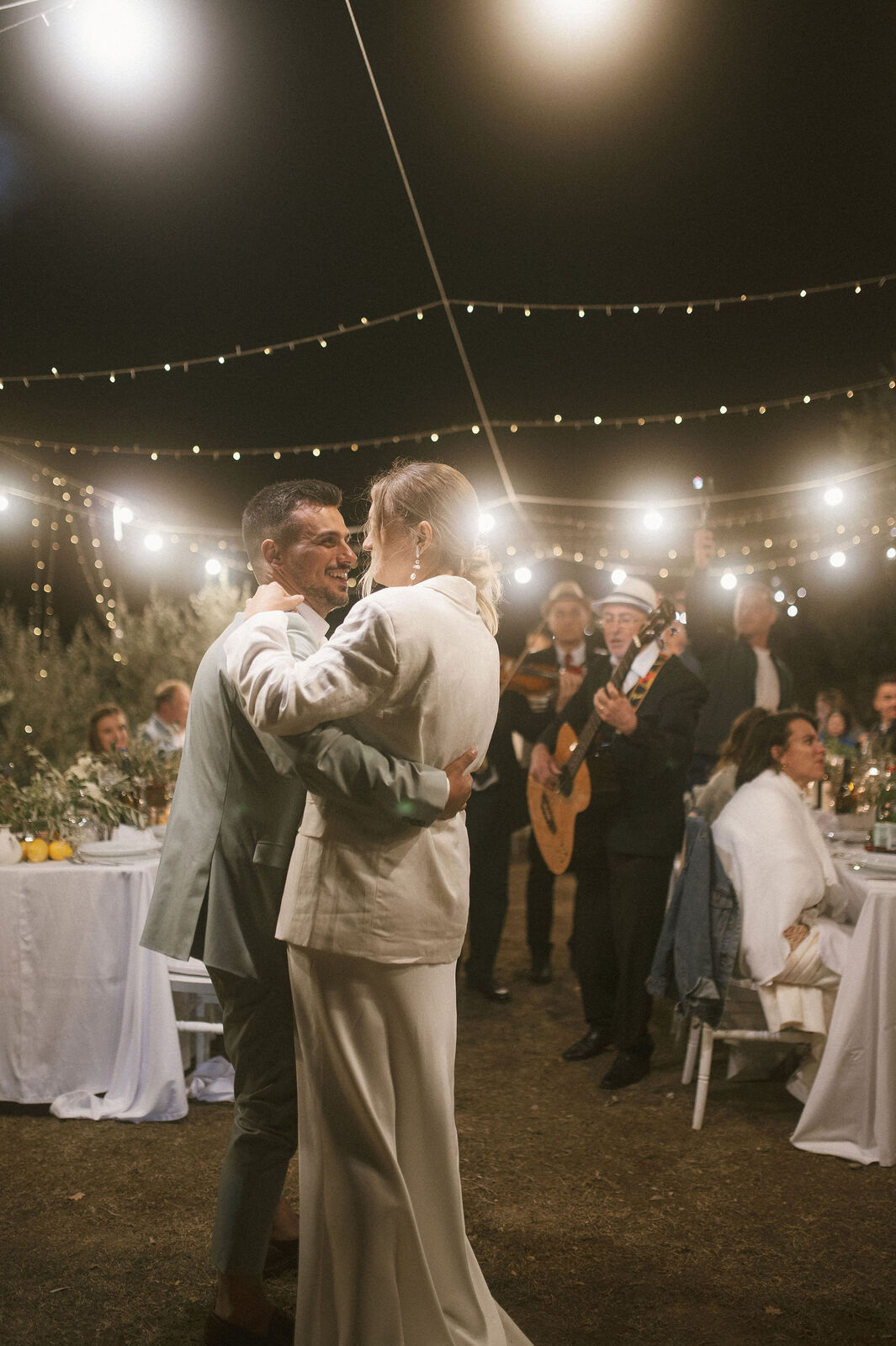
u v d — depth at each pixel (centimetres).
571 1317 237
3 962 341
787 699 606
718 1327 232
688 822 359
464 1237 194
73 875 342
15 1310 236
